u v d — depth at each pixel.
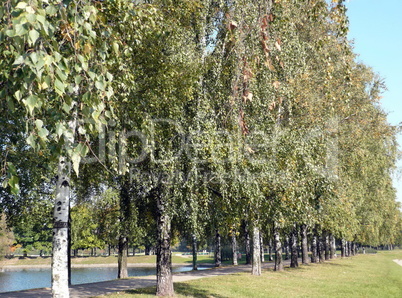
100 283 21.95
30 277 45.91
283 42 15.09
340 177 22.33
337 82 19.75
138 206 18.75
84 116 5.16
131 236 22.98
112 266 66.50
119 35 8.18
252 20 12.27
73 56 5.02
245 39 12.37
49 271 58.44
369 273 30.86
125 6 7.20
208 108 13.14
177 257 84.25
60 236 9.21
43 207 18.56
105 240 26.83
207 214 13.95
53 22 4.79
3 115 6.01
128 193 17.00
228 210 14.01
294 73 16.58
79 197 20.61
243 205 13.69
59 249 9.14
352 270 32.66
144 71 12.03
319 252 40.94
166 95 12.20
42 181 17.91
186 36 12.96
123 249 27.44
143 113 11.71
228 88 13.04
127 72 9.36
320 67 19.20
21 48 3.64
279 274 25.39
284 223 15.84
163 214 14.00
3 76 4.26
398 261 61.84
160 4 12.05
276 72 15.19
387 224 51.53
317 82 18.92
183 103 13.23
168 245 15.53
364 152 25.08
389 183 40.75
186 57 12.54
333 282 22.66
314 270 30.16
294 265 31.86
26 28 3.40
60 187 9.41
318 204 18.36
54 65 4.12
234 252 42.28
